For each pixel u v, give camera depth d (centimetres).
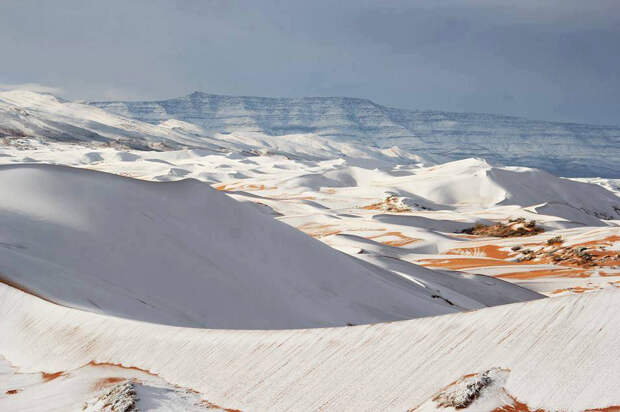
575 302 1109
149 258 4381
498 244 14938
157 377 1521
